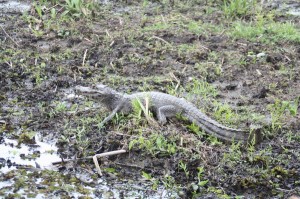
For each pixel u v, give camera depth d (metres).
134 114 11.39
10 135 11.16
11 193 9.59
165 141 10.56
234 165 10.18
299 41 15.29
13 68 13.45
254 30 15.70
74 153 10.62
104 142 10.74
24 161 10.46
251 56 14.34
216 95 12.48
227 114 11.41
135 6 17.78
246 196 9.62
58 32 15.39
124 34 15.39
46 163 10.40
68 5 16.64
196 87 12.67
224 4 17.44
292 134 11.02
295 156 10.42
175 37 15.34
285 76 13.48
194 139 10.68
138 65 13.74
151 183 9.89
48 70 13.45
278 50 14.75
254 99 12.38
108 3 17.88
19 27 15.80
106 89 11.49
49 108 11.91
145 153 10.41
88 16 16.55
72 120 11.44
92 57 14.19
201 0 18.28
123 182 9.94
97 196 9.57
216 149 10.54
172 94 12.38
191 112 11.17
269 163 10.23
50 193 9.61
